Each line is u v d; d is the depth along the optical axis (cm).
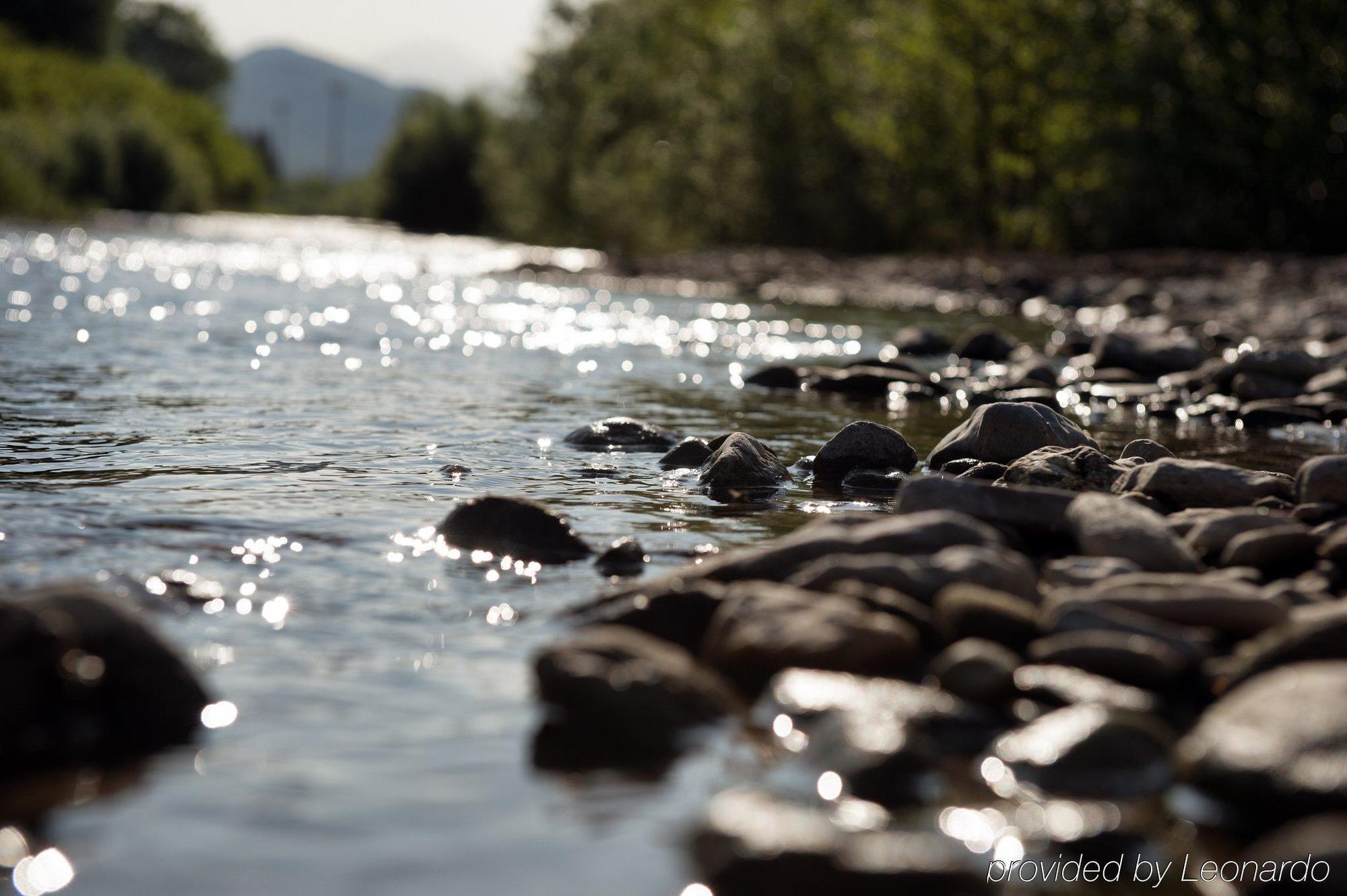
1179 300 1862
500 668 323
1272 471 652
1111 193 2909
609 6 4722
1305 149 2673
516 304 1830
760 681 316
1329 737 244
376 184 6019
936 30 3291
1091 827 245
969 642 318
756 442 611
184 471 552
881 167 3591
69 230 3275
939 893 219
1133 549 407
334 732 280
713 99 4053
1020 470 554
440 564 416
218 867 220
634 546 434
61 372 868
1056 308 1938
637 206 4006
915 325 1644
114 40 7462
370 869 221
